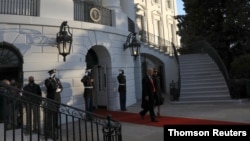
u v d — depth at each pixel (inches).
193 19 727.1
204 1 692.7
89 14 474.3
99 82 523.5
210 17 699.4
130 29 617.6
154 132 284.0
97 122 203.9
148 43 746.2
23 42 366.3
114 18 524.1
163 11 1069.1
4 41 351.9
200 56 661.3
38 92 326.3
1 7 366.9
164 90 816.3
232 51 693.9
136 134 278.7
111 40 502.6
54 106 198.2
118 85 511.5
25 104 215.0
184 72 598.2
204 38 706.2
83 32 441.1
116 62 514.3
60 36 382.3
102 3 532.7
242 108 400.8
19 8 379.9
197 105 474.3
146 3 971.3
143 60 772.6
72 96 410.9
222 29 673.6
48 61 386.6
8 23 357.4
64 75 402.9
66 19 417.4
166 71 818.2
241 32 658.2
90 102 415.8
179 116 368.8
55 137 229.5
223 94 498.0
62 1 415.8
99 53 514.0
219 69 562.9
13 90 179.6
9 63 358.6
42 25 385.1
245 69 545.0
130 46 532.4
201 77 563.5
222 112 376.5
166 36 1067.9
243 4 637.3
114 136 194.2
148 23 964.0
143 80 353.7
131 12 704.4
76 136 276.5
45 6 394.9
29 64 367.9
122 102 478.0
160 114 395.9
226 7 654.5
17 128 217.6
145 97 349.1
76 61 423.2
